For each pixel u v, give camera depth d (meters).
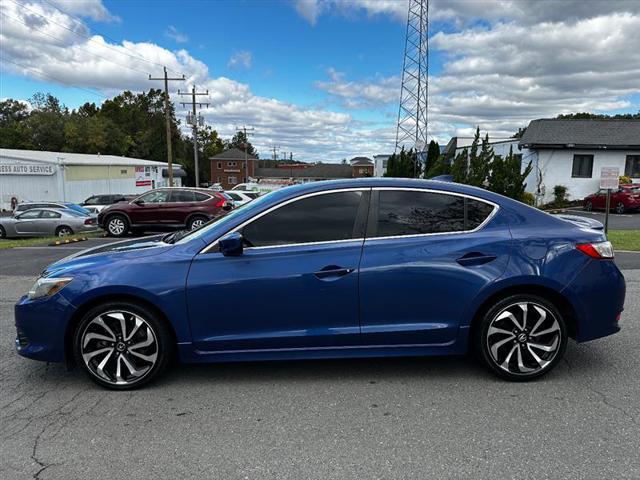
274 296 3.51
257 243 3.59
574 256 3.59
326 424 3.09
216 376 3.87
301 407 3.33
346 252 3.54
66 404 3.41
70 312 3.51
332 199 3.66
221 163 94.62
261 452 2.77
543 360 3.66
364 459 2.69
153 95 101.31
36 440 2.92
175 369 4.02
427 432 2.97
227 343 3.56
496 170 19.19
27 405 3.40
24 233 18.27
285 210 3.63
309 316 3.55
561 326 3.62
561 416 3.15
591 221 4.50
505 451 2.75
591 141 26.52
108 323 3.56
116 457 2.73
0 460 2.71
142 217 16.11
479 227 3.66
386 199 3.68
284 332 3.56
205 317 3.53
